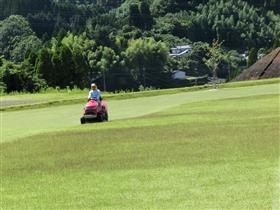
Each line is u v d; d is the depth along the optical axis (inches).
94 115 2438.5
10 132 2347.4
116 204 997.8
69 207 999.0
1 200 1072.8
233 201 956.0
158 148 1576.0
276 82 5305.1
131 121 2359.7
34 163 1494.8
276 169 1187.3
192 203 963.3
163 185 1114.1
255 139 1612.9
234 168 1220.5
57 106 4104.3
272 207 910.4
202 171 1216.2
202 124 2065.7
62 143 1838.1
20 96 5821.9
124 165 1360.7
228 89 4864.7
